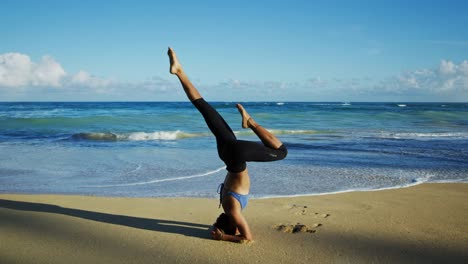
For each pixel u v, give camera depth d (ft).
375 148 45.29
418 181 27.66
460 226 17.11
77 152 40.29
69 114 107.96
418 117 112.06
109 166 32.32
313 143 49.78
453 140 54.44
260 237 15.46
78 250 13.80
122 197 22.03
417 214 18.95
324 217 18.26
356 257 13.51
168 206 20.03
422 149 44.75
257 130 14.70
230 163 14.43
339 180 27.63
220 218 15.60
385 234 15.92
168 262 12.91
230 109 151.43
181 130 65.21
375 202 21.33
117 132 59.98
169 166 32.50
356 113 126.72
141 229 16.29
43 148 43.29
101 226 16.55
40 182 26.27
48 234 15.40
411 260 13.32
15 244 14.23
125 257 13.26
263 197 22.30
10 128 65.82
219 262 12.99
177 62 15.57
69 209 19.02
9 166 31.89
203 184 26.02
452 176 29.58
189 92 15.51
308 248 14.32
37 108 170.91
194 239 15.19
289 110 151.33
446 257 13.61
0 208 18.84
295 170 31.35
